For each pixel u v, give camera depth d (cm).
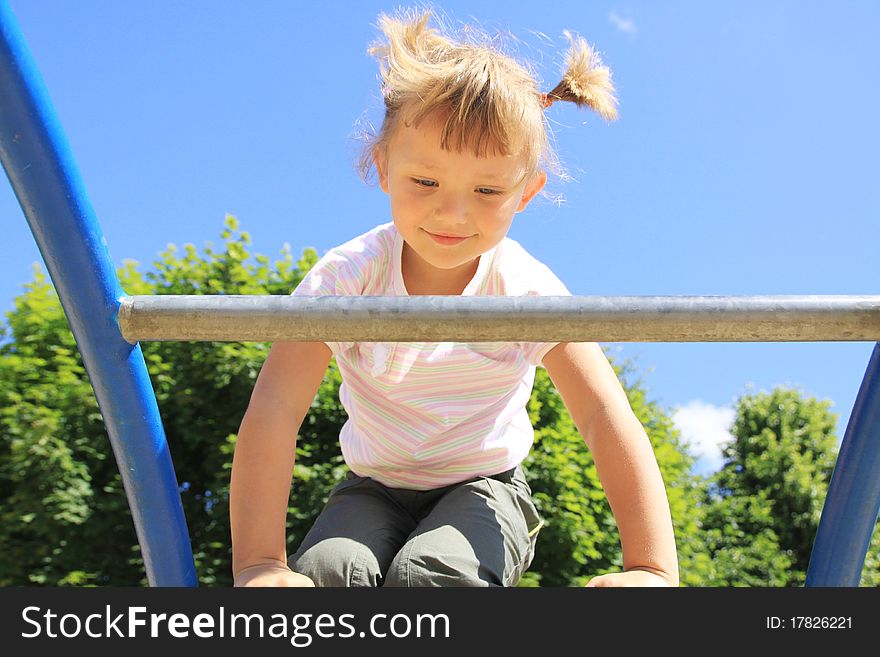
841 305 82
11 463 503
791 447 1167
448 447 129
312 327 83
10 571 492
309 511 485
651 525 111
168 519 94
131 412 91
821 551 98
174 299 86
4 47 83
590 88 143
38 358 531
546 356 125
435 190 118
